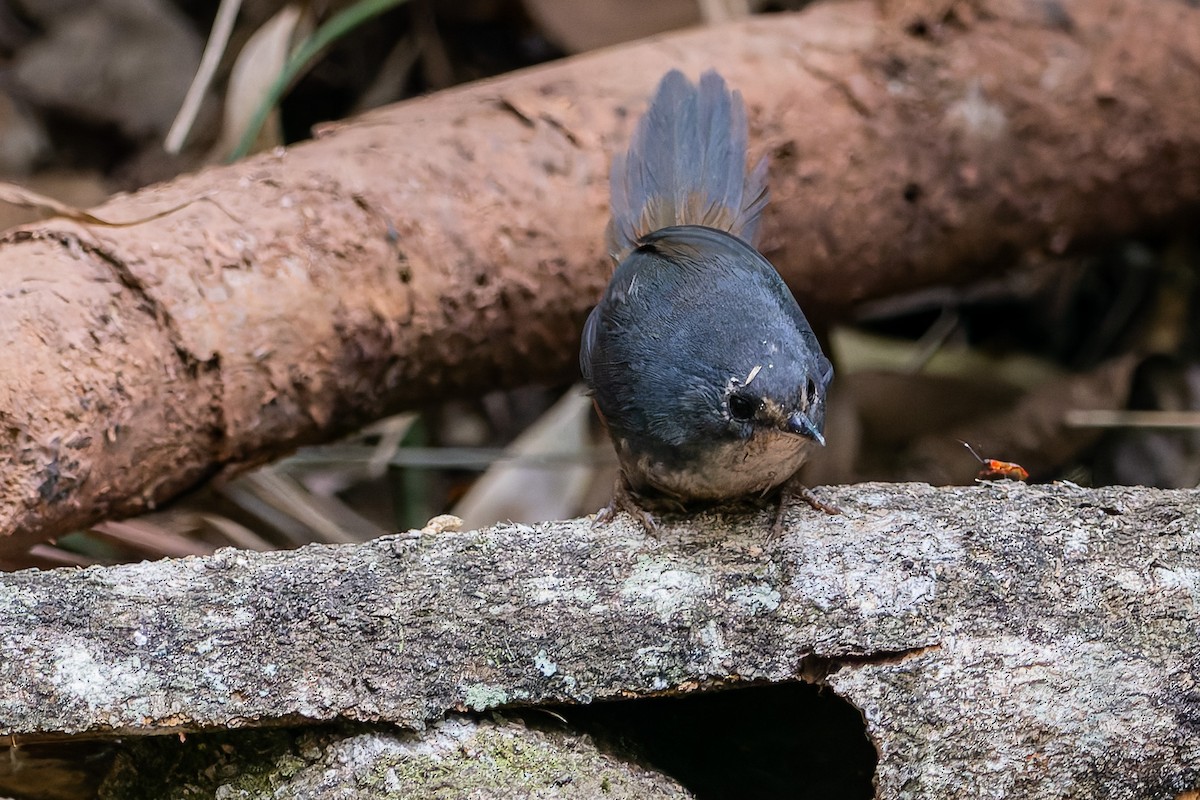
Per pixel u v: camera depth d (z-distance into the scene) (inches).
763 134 335.3
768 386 227.3
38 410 246.2
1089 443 390.3
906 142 346.0
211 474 287.3
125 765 219.1
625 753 219.5
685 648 210.4
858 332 423.5
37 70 422.3
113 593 204.5
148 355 262.5
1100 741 208.2
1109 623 211.8
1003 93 349.1
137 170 418.3
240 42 435.8
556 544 215.9
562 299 317.4
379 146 310.7
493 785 199.3
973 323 433.4
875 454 394.9
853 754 235.9
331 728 208.2
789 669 211.5
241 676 202.5
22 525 248.5
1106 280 434.6
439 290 301.0
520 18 447.5
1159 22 359.3
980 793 206.5
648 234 268.1
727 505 234.4
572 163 317.7
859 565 213.8
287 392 282.5
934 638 209.5
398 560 211.0
